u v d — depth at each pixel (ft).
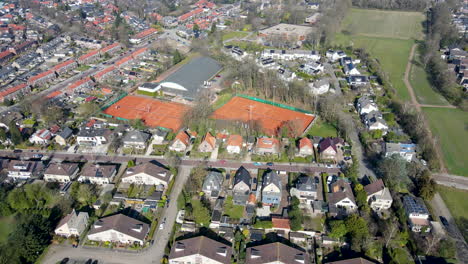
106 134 457.68
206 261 287.28
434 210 350.23
